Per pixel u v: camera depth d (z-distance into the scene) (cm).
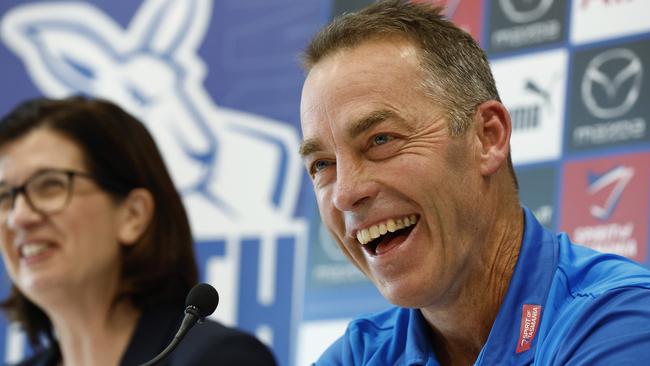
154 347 566
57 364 636
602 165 685
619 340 373
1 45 932
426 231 408
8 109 920
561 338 390
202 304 428
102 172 595
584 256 429
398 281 408
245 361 557
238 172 817
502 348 406
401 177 400
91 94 891
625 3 699
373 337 460
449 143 408
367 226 407
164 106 857
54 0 921
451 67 417
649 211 665
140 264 593
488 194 420
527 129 713
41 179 589
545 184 701
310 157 418
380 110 402
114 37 892
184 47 862
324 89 410
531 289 414
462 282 418
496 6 743
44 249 583
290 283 776
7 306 643
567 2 718
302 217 784
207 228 816
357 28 418
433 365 430
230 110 834
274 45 831
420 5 430
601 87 696
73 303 587
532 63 722
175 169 838
